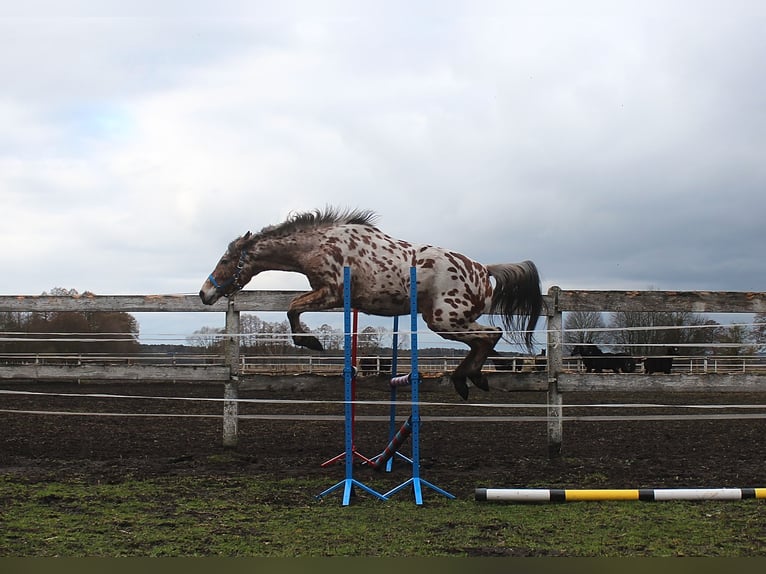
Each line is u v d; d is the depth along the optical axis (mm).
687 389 7816
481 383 7707
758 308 7984
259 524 4922
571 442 9008
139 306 8211
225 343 8156
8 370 8305
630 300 7992
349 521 5039
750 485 6289
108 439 8836
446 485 6301
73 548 4301
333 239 7527
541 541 4543
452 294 7484
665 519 5082
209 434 9430
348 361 5973
